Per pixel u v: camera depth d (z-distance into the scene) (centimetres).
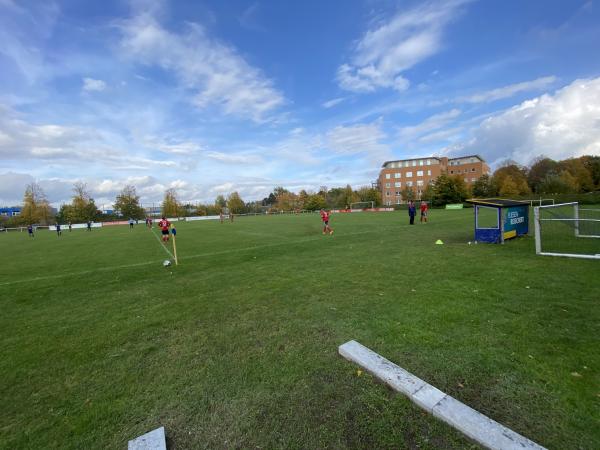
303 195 9569
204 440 262
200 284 779
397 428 260
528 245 1059
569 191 5494
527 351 366
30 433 282
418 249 1113
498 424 248
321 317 513
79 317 588
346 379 335
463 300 546
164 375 367
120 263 1191
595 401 276
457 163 9500
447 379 321
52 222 7038
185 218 6888
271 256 1139
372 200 8256
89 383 360
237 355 404
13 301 722
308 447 246
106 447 262
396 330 443
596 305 493
